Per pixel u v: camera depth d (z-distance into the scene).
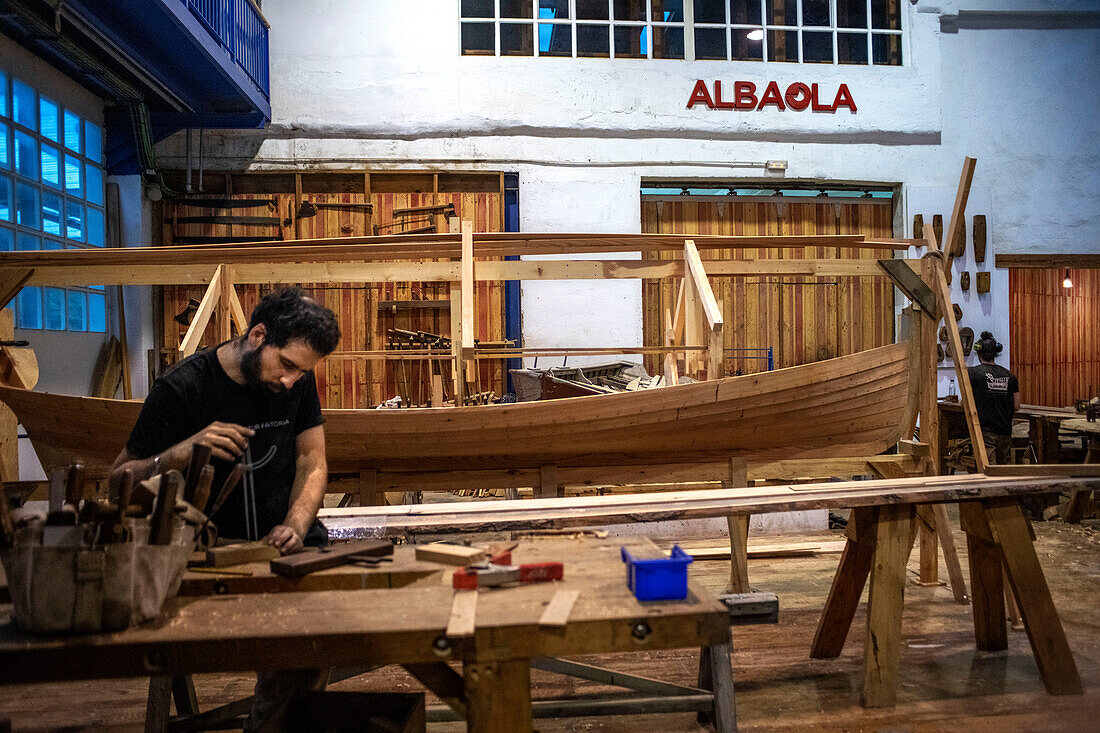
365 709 1.66
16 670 1.20
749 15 7.92
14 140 5.29
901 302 8.03
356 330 7.42
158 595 1.29
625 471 3.85
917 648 2.98
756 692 2.56
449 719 2.21
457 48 7.48
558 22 7.64
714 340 3.78
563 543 1.85
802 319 7.96
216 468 1.95
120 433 3.59
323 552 1.65
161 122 6.95
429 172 7.53
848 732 2.25
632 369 6.18
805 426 3.83
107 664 1.20
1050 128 8.05
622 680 2.21
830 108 7.80
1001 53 7.97
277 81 7.30
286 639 1.22
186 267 3.86
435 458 3.71
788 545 4.75
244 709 2.08
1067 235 8.06
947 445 6.09
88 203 6.37
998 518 2.58
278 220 7.38
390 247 3.89
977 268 7.93
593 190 7.62
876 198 8.12
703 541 4.97
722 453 3.89
